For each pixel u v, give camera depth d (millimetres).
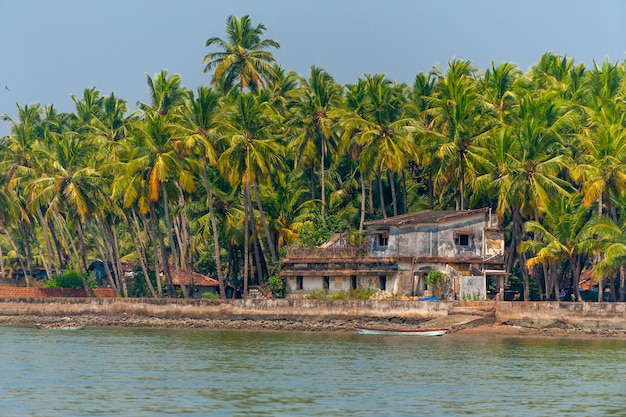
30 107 183500
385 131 154250
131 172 150375
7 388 82938
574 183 153875
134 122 163000
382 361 101875
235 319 146250
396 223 148375
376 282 149500
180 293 169375
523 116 151250
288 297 155875
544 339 126500
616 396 81875
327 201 173875
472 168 148500
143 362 100375
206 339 126125
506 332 131625
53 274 196500
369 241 152125
